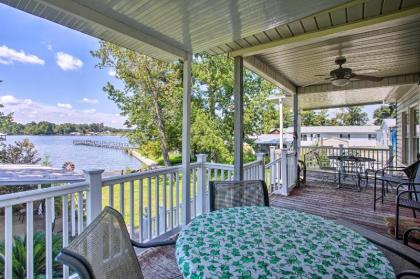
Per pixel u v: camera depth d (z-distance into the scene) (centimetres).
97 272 98
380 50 379
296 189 576
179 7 211
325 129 1869
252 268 115
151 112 1062
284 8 219
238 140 367
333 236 150
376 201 475
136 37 251
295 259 123
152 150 1084
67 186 202
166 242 165
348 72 409
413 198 390
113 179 238
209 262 119
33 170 468
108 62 1062
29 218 181
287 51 380
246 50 349
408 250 163
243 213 188
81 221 216
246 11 221
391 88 612
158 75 1027
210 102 1176
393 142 1000
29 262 181
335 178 668
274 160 548
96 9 211
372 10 254
